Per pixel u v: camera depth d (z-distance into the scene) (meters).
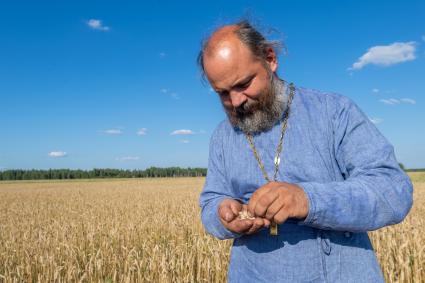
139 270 7.45
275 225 1.87
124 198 30.33
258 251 2.06
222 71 1.93
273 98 2.04
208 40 2.00
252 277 2.08
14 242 11.23
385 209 1.74
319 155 1.99
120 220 15.82
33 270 8.15
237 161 2.22
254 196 1.72
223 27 2.01
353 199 1.71
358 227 1.75
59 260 8.77
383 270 7.02
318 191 1.72
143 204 24.11
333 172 2.00
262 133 2.13
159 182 68.50
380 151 1.88
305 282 1.95
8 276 7.74
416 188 36.81
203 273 7.83
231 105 2.09
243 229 1.87
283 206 1.66
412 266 7.15
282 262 1.98
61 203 27.45
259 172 2.12
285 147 2.05
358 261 1.97
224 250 8.59
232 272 2.23
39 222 16.98
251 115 2.07
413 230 9.34
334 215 1.70
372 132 1.95
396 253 7.76
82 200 29.39
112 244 10.91
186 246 9.16
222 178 2.37
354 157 1.92
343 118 1.99
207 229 2.28
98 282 7.51
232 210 1.94
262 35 2.02
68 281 7.49
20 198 33.31
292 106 2.09
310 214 1.70
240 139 2.23
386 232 9.78
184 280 7.27
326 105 2.04
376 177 1.81
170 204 23.67
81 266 8.69
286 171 2.04
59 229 13.92
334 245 1.95
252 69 1.94
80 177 112.75
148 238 11.68
